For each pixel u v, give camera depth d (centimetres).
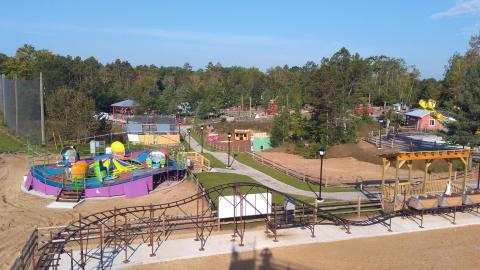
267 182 4216
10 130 6956
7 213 3103
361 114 8919
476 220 3072
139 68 18600
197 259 2334
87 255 2253
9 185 3928
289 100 10469
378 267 2283
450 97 9881
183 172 4503
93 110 6456
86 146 5978
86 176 3803
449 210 3247
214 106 11956
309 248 2522
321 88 6519
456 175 4450
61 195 3519
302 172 4991
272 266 2266
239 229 2789
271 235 2702
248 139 8219
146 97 11375
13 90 6794
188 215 2984
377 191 3866
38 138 6212
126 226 2481
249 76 15162
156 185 3975
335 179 4519
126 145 6538
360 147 6347
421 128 7856
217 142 7919
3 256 2319
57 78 9775
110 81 13788
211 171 4694
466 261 2380
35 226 2823
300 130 6862
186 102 12625
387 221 3020
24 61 12175
